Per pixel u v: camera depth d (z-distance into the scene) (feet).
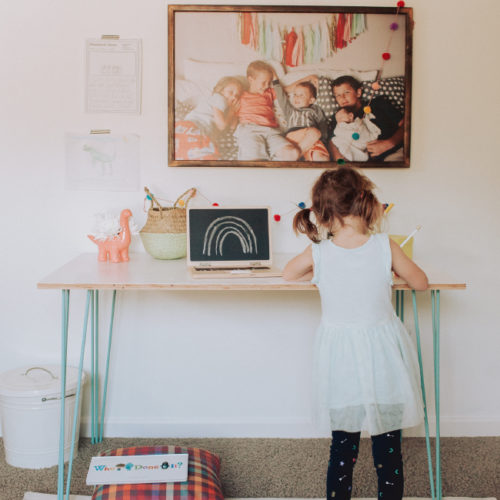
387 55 7.59
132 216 7.77
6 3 7.53
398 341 5.82
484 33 7.76
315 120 7.68
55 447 7.29
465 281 8.10
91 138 7.74
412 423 5.68
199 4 7.59
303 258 5.96
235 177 7.84
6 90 7.64
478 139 7.89
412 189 7.93
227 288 6.00
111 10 7.59
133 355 8.12
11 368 8.07
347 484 5.88
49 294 7.98
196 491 5.79
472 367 8.26
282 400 8.23
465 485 6.94
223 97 7.63
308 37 7.59
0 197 7.79
